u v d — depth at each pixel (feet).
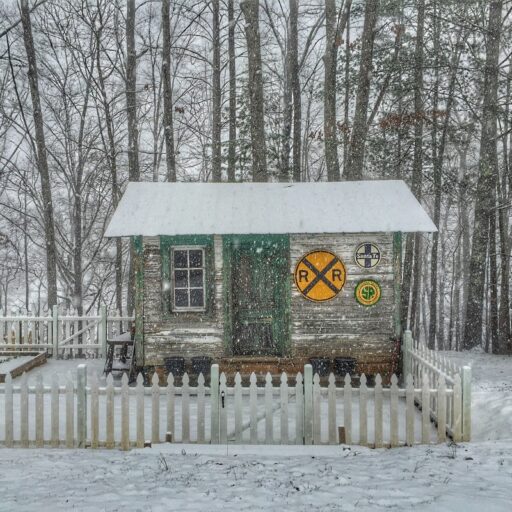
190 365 39.75
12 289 147.13
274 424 30.42
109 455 25.14
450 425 27.32
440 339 116.57
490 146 63.21
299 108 79.92
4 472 22.36
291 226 39.11
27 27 65.98
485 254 64.28
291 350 39.83
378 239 39.73
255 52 56.70
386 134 71.77
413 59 65.82
